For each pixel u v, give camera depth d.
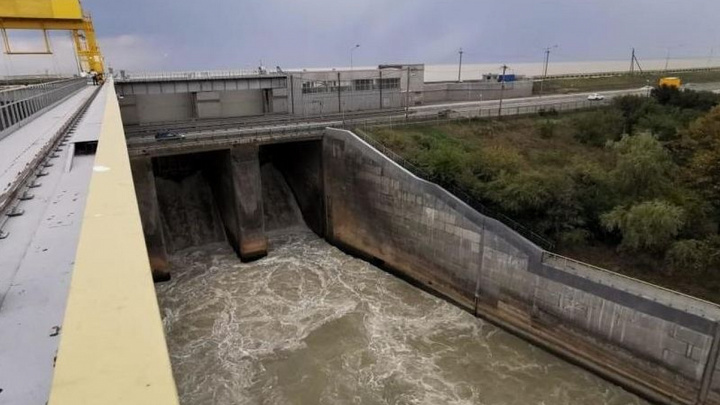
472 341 27.75
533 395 23.27
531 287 26.95
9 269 5.39
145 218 34.25
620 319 23.27
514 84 78.12
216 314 30.20
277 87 55.53
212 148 36.72
